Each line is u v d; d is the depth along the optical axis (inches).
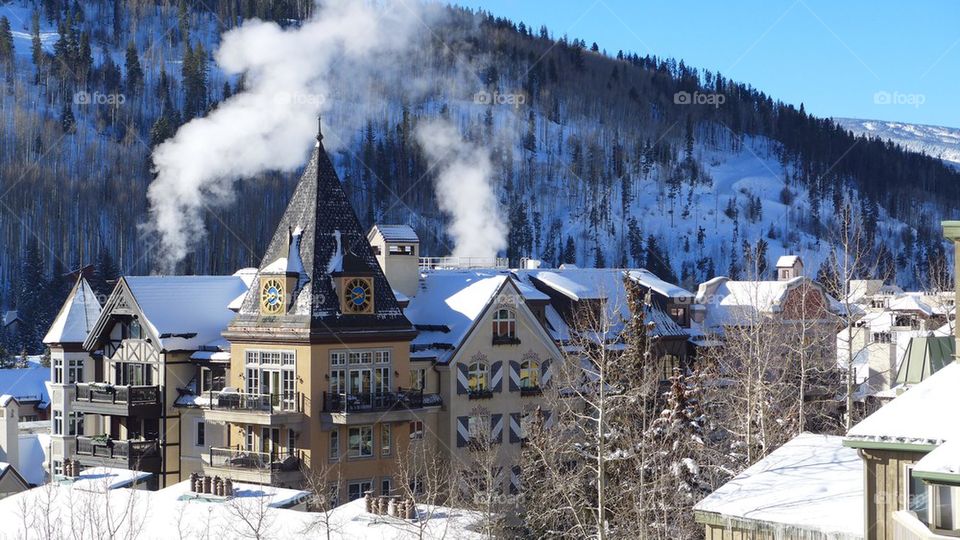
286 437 2443.4
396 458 2504.9
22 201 7834.6
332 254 2497.5
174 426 2684.5
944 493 1091.9
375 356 2500.0
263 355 2491.4
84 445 2753.4
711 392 2596.0
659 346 2982.3
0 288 7170.3
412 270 2847.0
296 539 1625.2
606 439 2065.7
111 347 2802.7
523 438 2635.3
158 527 1729.8
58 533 1731.1
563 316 2962.6
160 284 2790.4
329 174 2571.4
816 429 2878.9
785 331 2893.7
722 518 1327.5
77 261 7258.9
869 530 1187.9
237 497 1878.7
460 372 2618.1
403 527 1625.2
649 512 1988.2
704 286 3469.5
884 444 1167.0
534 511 2100.1
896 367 3161.9
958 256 1251.8
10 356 5659.5
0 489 2669.8
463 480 2321.6
